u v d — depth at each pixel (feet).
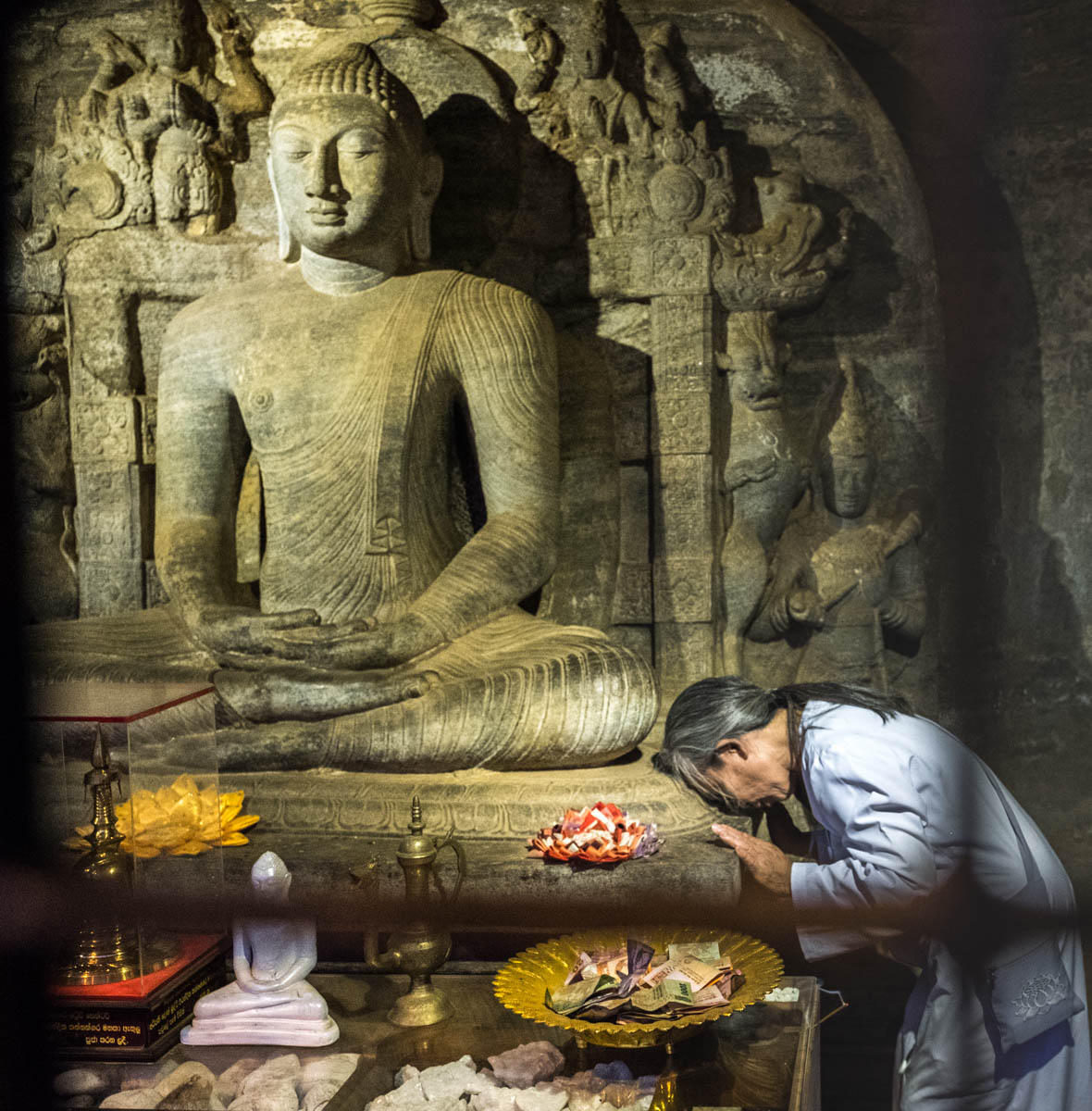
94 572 13.97
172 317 13.93
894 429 13.69
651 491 13.57
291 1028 8.04
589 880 9.84
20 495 14.11
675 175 13.07
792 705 9.25
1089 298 13.34
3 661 11.91
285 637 11.87
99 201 13.62
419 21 13.55
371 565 12.55
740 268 13.16
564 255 13.57
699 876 9.82
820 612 13.53
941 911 8.32
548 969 8.45
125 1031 7.77
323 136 12.19
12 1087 7.52
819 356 13.75
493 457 12.52
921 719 9.03
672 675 13.39
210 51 13.79
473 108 13.46
